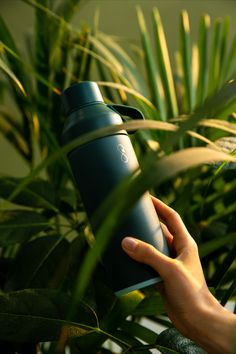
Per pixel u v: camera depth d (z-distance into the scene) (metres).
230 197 0.72
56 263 0.60
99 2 1.20
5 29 0.73
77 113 0.46
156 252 0.43
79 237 0.61
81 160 0.45
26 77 0.75
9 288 0.59
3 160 1.16
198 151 0.29
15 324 0.50
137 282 0.43
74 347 0.54
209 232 0.71
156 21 0.84
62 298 0.51
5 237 0.62
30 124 0.82
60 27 0.79
